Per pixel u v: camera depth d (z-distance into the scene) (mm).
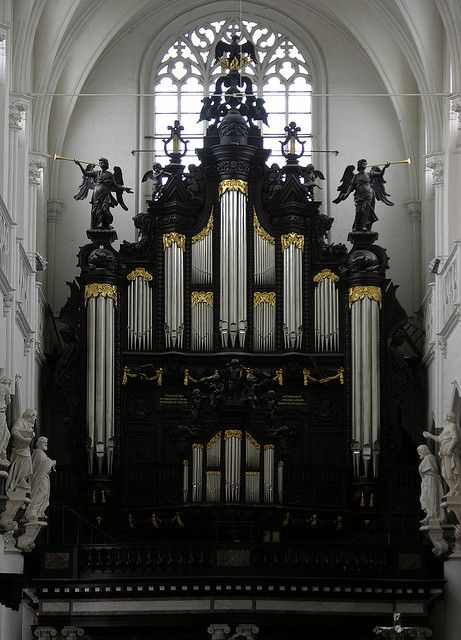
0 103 45531
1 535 44906
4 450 40938
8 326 44875
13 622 47719
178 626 48875
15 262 45625
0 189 44906
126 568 48875
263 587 48625
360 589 48906
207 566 48844
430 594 49000
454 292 48531
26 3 48031
